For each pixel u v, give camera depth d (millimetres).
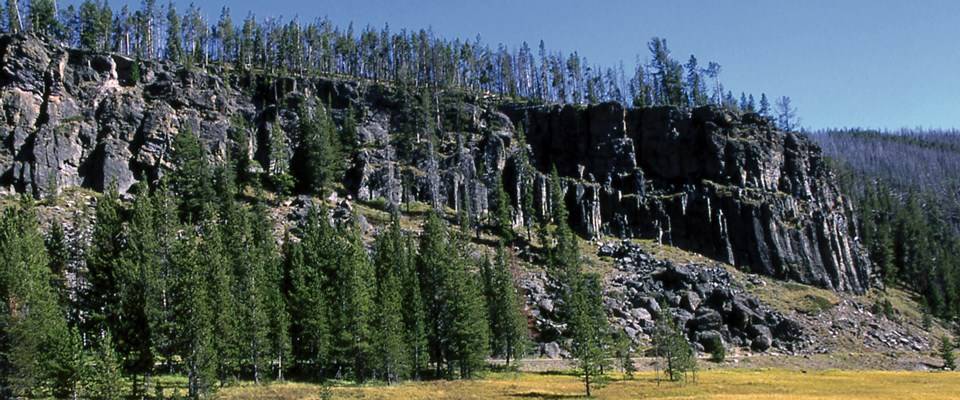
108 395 48156
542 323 110250
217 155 145250
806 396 67125
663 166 166750
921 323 140625
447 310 87438
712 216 155625
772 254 151250
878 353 116562
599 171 166250
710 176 163250
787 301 134250
